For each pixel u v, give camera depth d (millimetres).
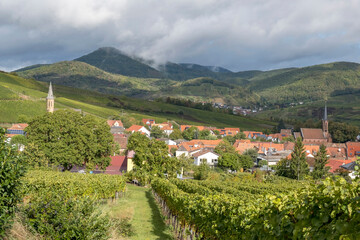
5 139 10523
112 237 14570
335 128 191625
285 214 6820
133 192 42125
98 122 56656
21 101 141000
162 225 21969
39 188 19062
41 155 46906
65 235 11617
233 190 31312
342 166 85750
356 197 4918
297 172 78188
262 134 196000
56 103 174125
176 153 118562
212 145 136500
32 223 11719
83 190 24047
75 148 52219
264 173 75000
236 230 10312
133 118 188750
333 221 5359
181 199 19438
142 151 55500
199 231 15680
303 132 188500
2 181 9875
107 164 56719
